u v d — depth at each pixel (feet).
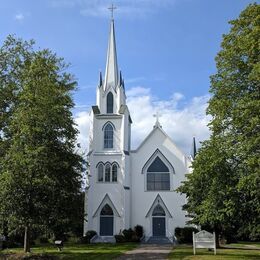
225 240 148.46
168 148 177.99
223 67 79.92
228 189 76.38
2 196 79.05
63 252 101.19
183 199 171.63
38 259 80.79
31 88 84.99
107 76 188.34
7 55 94.27
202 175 88.22
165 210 171.42
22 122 81.56
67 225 88.28
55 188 82.99
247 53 74.84
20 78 92.07
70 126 87.92
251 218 80.64
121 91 184.34
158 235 169.27
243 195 78.59
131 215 172.55
